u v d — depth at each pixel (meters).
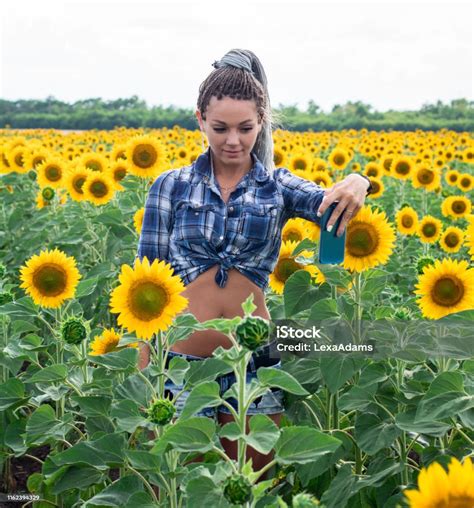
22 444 4.66
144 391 3.66
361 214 4.10
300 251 4.52
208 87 3.91
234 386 3.02
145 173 7.95
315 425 4.53
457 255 9.90
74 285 4.45
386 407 4.05
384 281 4.34
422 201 12.86
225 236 4.06
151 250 4.18
